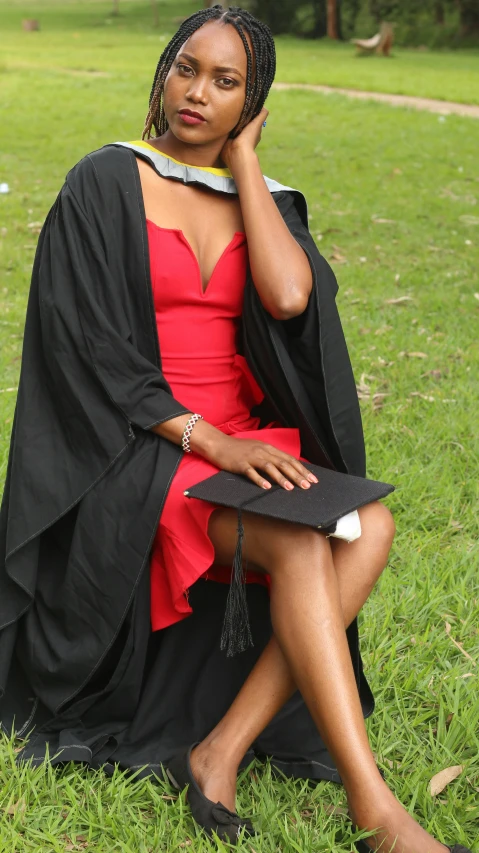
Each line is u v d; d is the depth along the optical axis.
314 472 2.74
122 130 14.54
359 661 2.88
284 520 2.48
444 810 2.60
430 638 3.40
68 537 2.86
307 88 21.59
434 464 4.68
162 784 2.69
